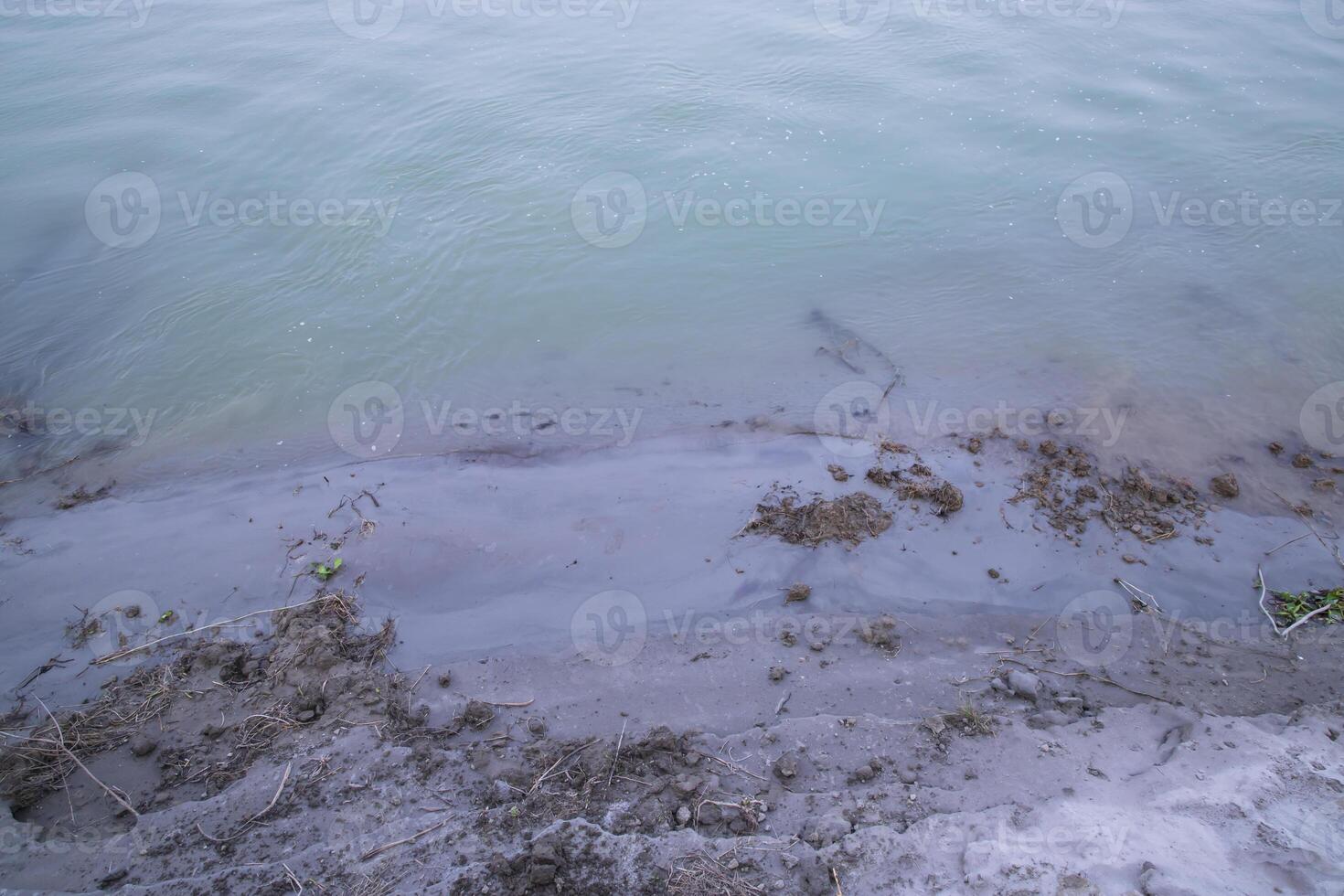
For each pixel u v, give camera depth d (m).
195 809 4.10
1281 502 5.92
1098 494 6.00
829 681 4.78
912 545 5.66
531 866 3.68
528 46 12.12
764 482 6.19
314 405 7.13
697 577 5.50
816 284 8.12
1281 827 3.68
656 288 8.16
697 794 4.09
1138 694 4.66
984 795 4.00
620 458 6.49
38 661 5.07
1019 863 3.58
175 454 6.73
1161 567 5.49
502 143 10.00
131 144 10.13
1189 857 3.55
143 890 3.70
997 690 4.68
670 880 3.64
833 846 3.74
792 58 11.53
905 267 8.25
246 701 4.74
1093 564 5.52
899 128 10.04
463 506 6.11
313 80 11.31
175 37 12.73
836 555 5.60
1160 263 8.13
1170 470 6.16
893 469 6.24
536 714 4.62
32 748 4.48
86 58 12.16
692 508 6.00
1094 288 7.90
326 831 3.97
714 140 9.95
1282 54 11.34
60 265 8.48
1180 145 9.62
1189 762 4.10
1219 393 6.80
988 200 8.98
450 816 4.00
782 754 4.29
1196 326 7.44
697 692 4.73
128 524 6.09
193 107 10.84
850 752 4.29
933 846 3.71
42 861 3.90
